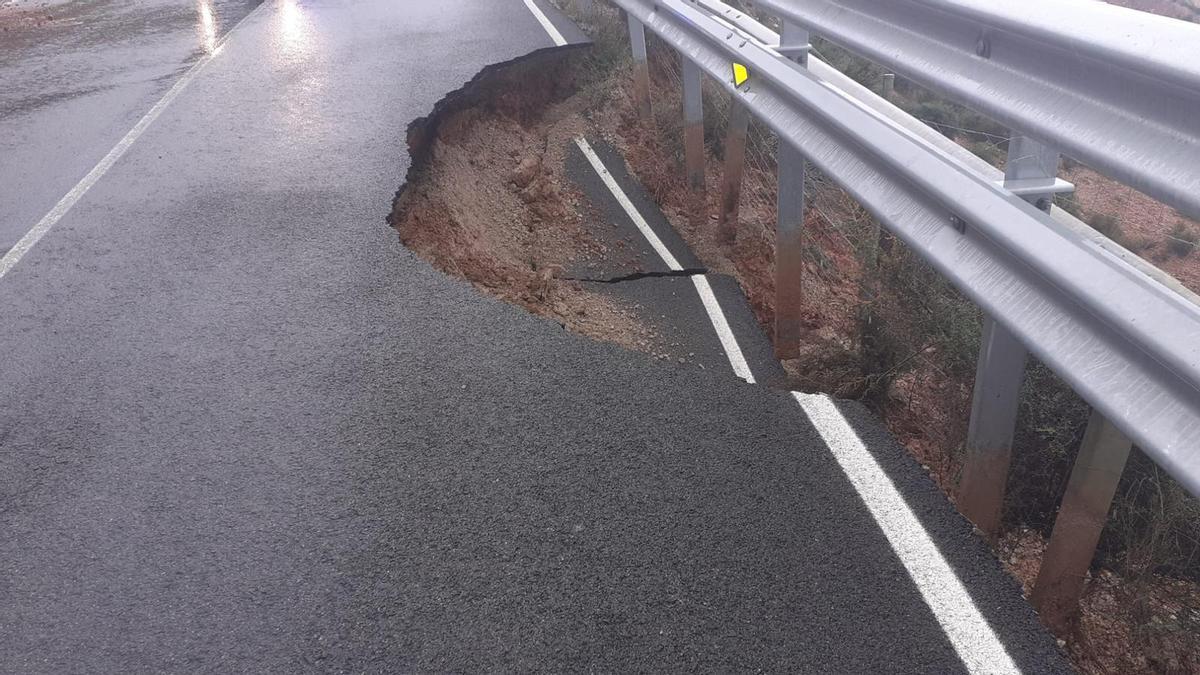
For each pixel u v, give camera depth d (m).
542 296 6.23
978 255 2.95
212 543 3.03
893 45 3.53
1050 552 3.02
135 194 6.07
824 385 4.85
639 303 6.67
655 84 10.54
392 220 5.66
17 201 6.07
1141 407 2.15
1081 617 3.42
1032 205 2.75
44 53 10.40
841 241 8.27
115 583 2.89
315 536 3.04
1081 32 2.31
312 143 6.85
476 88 8.46
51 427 3.71
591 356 4.09
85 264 5.12
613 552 2.91
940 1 3.02
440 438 3.52
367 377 3.95
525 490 3.21
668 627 2.62
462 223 6.62
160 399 3.86
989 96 2.82
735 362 5.73
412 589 2.79
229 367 4.07
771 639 2.56
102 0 13.95
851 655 2.51
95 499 3.28
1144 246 6.95
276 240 5.30
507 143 8.54
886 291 5.11
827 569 2.82
